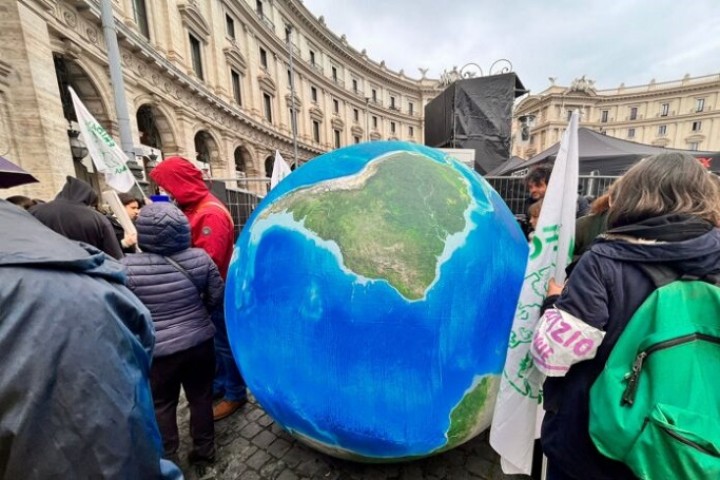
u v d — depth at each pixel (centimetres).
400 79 4462
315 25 3184
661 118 4716
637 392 95
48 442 65
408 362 141
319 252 150
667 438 85
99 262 81
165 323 176
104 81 1045
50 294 67
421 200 158
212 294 198
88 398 67
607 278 105
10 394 61
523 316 154
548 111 4484
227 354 248
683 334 90
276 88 2664
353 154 183
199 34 1722
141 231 175
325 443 164
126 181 448
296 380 152
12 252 67
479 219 163
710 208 97
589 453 108
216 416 246
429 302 142
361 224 150
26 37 739
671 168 102
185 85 1510
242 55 2164
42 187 772
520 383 157
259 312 162
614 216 112
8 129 724
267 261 163
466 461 203
